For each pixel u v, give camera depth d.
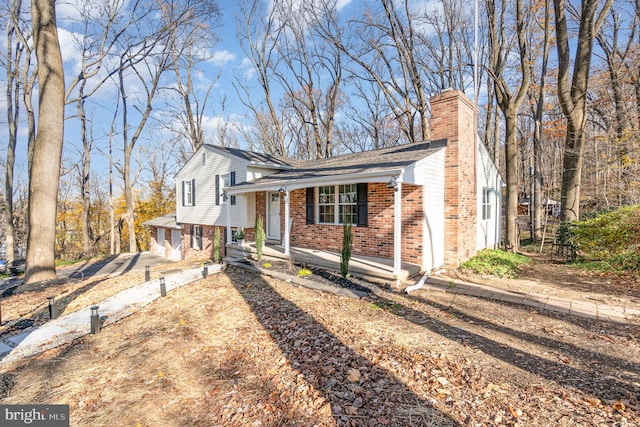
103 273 12.77
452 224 9.06
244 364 4.02
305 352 4.14
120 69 15.03
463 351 4.01
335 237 10.27
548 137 17.91
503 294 6.39
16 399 3.64
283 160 15.71
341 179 8.11
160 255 21.72
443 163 9.18
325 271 8.48
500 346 4.15
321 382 3.41
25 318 6.76
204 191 16.19
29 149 16.00
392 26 16.91
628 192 10.62
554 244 11.33
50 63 9.90
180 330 5.39
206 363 4.15
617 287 6.77
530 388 3.15
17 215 27.16
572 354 3.89
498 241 13.59
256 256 10.60
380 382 3.34
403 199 8.62
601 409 2.79
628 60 14.38
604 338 4.34
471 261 9.35
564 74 10.62
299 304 6.14
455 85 20.00
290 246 11.73
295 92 25.05
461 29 18.45
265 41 22.55
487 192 12.06
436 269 8.74
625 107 12.00
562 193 11.26
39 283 9.69
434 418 2.74
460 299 6.30
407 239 8.56
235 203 14.04
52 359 4.73
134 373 4.06
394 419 2.76
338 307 5.90
